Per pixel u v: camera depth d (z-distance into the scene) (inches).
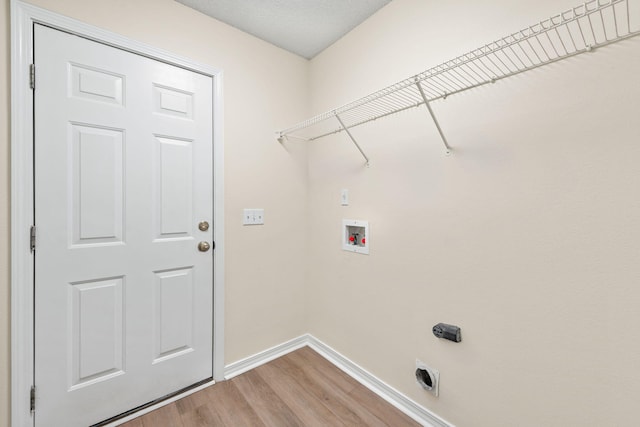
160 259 61.1
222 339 69.7
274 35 75.3
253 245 75.7
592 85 36.6
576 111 38.0
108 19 54.4
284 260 82.3
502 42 44.1
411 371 59.3
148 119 59.1
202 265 66.9
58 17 49.5
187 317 65.1
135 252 58.0
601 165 36.2
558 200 39.8
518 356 44.1
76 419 52.4
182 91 63.6
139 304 58.7
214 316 68.9
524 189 42.9
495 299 46.4
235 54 71.7
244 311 74.4
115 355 56.3
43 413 49.3
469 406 50.1
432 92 53.7
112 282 56.0
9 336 46.7
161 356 61.9
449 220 52.2
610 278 35.9
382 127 64.4
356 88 71.3
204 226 66.6
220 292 69.2
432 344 55.5
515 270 44.1
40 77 48.3
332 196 78.5
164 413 58.4
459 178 50.7
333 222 78.3
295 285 85.0
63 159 50.6
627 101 34.3
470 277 49.5
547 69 40.3
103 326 55.0
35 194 48.1
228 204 70.8
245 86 73.6
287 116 82.4
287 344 83.1
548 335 41.1
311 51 83.0
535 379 42.4
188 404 61.1
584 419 38.2
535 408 42.5
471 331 49.5
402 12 60.2
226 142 70.3
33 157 47.9
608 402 36.3
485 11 46.9
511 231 44.4
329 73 79.7
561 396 40.1
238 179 72.5
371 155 67.2
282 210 81.6
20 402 47.1
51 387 50.0
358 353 71.5
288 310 83.6
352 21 69.7
